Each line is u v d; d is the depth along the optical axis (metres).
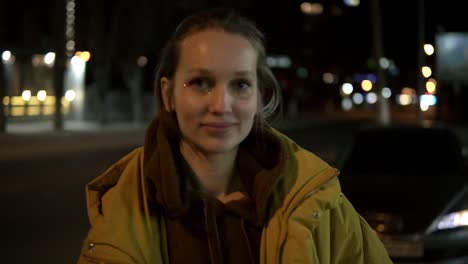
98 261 1.46
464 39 40.59
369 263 1.63
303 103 63.66
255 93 1.50
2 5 24.41
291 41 51.31
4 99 24.83
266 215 1.52
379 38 26.16
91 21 31.09
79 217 8.82
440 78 41.25
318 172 1.54
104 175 1.62
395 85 73.94
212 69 1.45
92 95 34.59
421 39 27.06
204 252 1.50
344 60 61.91
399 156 7.49
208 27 1.47
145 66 37.44
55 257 6.77
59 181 12.41
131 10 31.98
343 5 53.69
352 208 1.64
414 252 5.75
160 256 1.50
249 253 1.51
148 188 1.51
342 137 29.66
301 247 1.48
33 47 29.81
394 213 5.93
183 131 1.50
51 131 26.70
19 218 8.66
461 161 7.35
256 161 1.57
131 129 30.25
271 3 48.09
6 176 13.05
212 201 1.50
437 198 6.19
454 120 41.88
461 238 5.87
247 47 1.48
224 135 1.47
